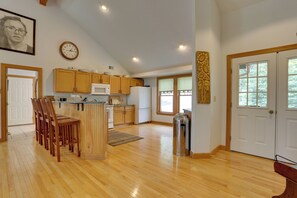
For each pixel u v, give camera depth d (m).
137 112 6.47
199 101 2.86
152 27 4.25
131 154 3.09
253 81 3.04
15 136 4.39
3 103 3.91
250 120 3.07
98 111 2.83
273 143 2.82
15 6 4.11
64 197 1.74
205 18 2.87
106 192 1.84
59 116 3.52
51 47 4.77
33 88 6.36
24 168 2.42
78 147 2.90
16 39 4.11
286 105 2.70
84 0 4.35
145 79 7.23
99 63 5.95
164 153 3.16
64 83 4.75
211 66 2.97
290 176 1.12
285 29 2.67
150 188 1.93
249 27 3.05
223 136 3.41
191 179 2.15
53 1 4.81
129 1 3.82
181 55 4.81
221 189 1.92
